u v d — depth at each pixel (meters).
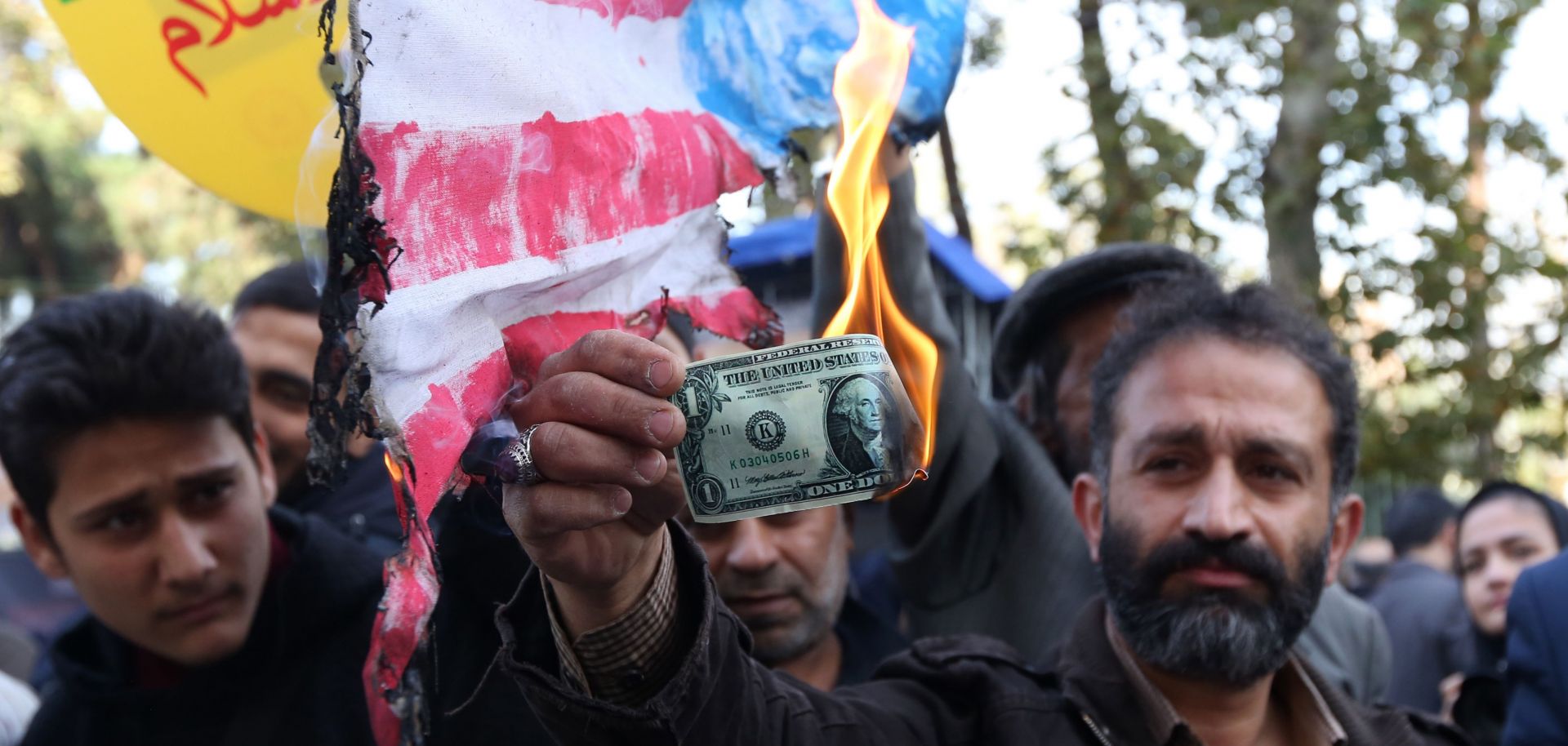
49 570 2.16
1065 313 2.84
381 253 0.95
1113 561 1.96
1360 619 3.10
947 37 1.65
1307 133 6.19
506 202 1.11
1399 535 5.69
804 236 3.64
